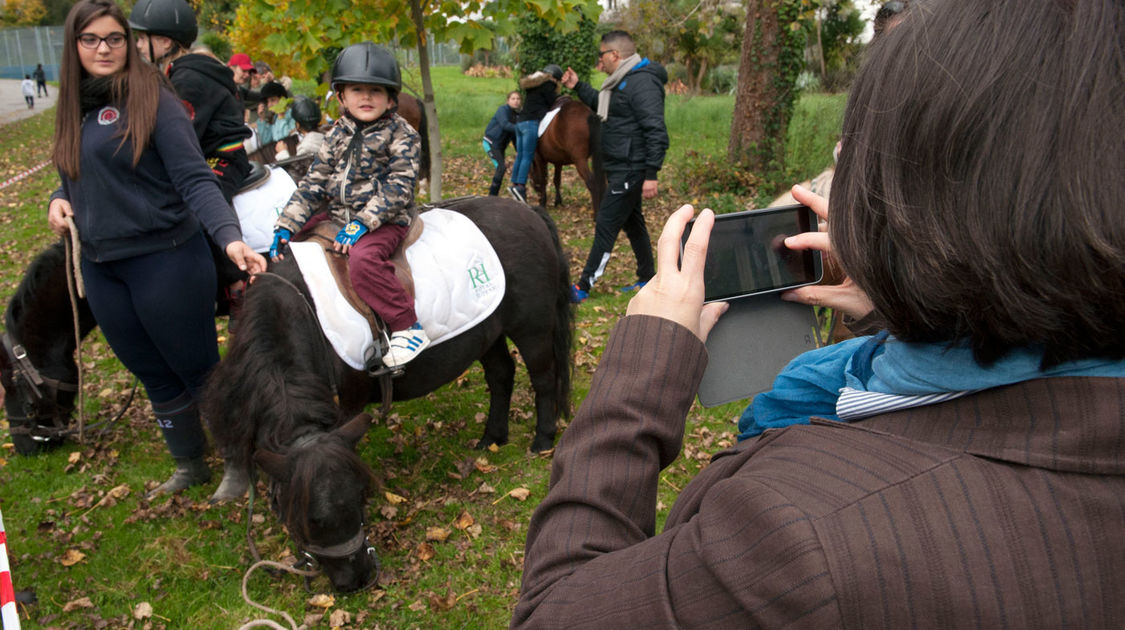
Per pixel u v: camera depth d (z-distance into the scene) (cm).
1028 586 49
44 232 866
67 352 388
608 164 598
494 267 339
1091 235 45
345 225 306
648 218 873
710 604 54
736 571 53
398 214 308
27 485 388
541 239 364
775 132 931
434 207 352
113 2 282
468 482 379
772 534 52
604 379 73
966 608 49
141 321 320
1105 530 50
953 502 51
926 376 57
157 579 319
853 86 61
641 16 1349
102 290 318
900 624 49
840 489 53
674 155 1178
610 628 58
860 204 56
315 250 296
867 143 56
